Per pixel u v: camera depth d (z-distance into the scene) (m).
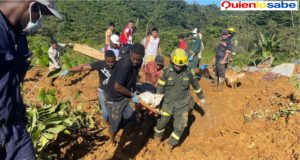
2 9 2.71
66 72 6.32
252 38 28.31
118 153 5.90
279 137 6.26
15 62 2.82
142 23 63.97
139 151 6.15
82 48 10.55
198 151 6.15
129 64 5.25
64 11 52.16
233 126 6.95
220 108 7.35
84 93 8.97
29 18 2.79
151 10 77.50
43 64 7.57
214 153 6.09
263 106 7.62
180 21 77.31
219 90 9.02
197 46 11.96
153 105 5.96
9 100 2.88
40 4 2.79
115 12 62.56
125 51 8.45
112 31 11.52
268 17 36.09
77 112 6.77
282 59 16.06
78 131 6.54
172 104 5.97
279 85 9.44
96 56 10.56
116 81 5.28
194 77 5.98
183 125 5.96
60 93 8.94
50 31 37.97
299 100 7.75
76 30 44.62
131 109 5.60
